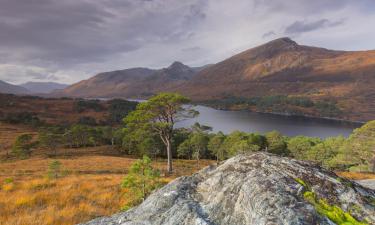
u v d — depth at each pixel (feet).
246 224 15.69
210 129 174.81
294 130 635.25
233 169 21.62
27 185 70.74
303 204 15.64
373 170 192.24
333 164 211.20
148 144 262.67
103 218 20.81
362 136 208.13
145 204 21.21
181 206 18.58
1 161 245.04
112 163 202.90
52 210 42.88
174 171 155.12
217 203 18.47
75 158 242.58
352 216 16.21
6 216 40.63
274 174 19.13
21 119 630.74
